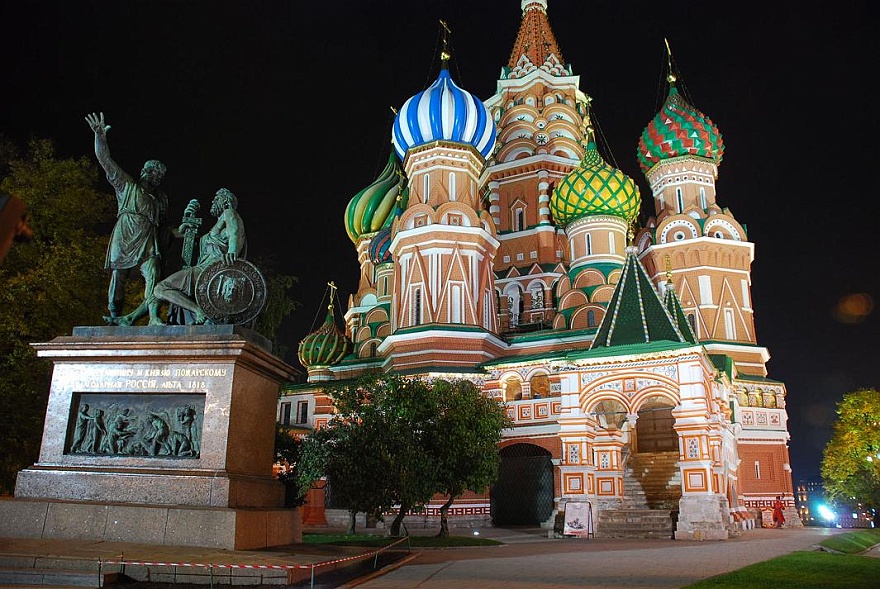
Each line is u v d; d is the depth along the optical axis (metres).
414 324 39.78
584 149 52.44
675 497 28.17
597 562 14.67
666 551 17.44
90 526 11.32
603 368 25.20
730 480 30.44
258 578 9.62
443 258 40.03
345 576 11.21
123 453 12.27
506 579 11.80
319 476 19.66
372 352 48.38
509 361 35.97
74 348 12.70
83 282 20.56
